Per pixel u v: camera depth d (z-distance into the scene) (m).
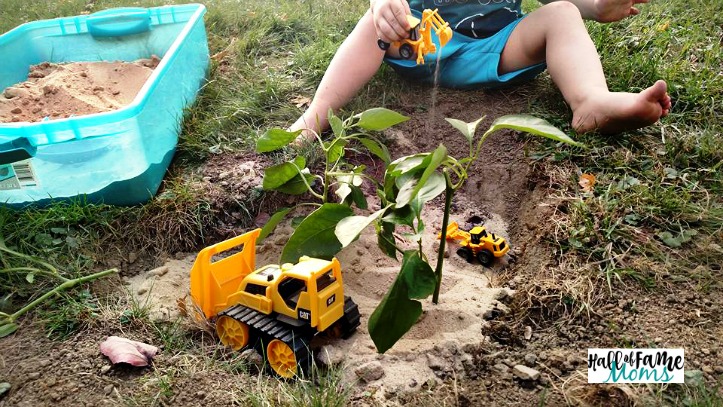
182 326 0.64
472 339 0.59
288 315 0.57
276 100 0.99
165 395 0.54
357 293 0.68
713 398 0.50
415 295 0.52
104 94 0.97
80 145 0.75
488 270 0.72
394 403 0.53
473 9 0.97
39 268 0.72
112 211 0.79
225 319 0.61
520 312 0.63
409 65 0.95
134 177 0.78
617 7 0.89
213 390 0.55
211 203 0.80
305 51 1.11
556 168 0.79
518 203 0.81
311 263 0.57
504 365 0.57
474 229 0.72
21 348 0.61
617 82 0.93
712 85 0.92
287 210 0.68
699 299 0.62
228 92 1.02
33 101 0.92
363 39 0.90
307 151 0.85
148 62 1.09
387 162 0.70
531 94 0.96
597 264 0.66
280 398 0.53
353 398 0.54
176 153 0.90
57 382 0.57
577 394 0.53
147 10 1.10
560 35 0.85
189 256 0.77
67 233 0.76
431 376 0.56
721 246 0.67
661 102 0.76
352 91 0.91
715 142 0.81
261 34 1.19
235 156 0.88
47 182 0.77
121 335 0.63
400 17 0.75
